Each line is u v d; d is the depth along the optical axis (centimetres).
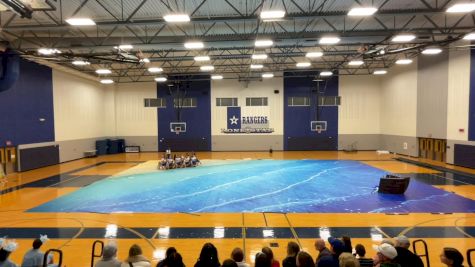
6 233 909
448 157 2092
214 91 3058
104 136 3028
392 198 1248
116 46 1560
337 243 510
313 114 3031
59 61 1900
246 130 3061
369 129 3006
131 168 2077
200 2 1303
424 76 2327
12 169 1922
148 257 739
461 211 1070
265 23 1603
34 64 2080
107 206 1177
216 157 2609
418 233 873
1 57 1588
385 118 2888
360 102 3002
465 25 1642
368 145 3012
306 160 2373
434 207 1119
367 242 815
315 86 3014
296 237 855
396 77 2694
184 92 3069
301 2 1331
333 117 3020
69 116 2466
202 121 3077
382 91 2938
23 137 1986
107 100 3066
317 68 2750
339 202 1199
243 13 1438
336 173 1806
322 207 1138
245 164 2197
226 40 1535
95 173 1898
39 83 2131
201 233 895
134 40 1712
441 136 2153
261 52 2231
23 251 783
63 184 1580
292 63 2427
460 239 826
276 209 1119
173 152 3047
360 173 1802
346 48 2186
